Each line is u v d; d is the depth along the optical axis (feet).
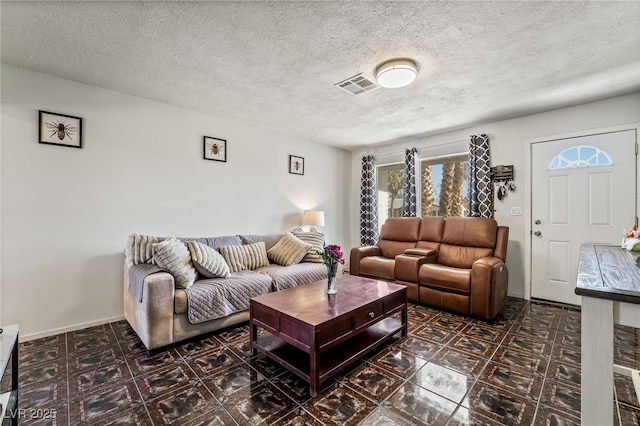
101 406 5.05
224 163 11.80
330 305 6.49
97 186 8.82
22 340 7.60
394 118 11.82
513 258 11.83
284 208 14.15
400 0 5.17
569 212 10.62
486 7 5.36
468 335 8.02
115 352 7.03
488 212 12.30
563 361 6.56
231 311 8.20
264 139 13.26
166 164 10.23
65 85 8.30
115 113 9.16
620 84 8.74
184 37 6.33
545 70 7.83
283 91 9.18
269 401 5.20
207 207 11.30
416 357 6.79
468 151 13.10
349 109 10.78
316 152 15.83
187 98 9.76
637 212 9.35
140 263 8.30
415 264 10.80
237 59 7.25
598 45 6.63
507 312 9.91
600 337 3.25
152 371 6.19
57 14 5.58
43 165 7.97
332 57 7.14
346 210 17.70
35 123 7.86
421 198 15.19
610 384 3.19
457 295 9.60
